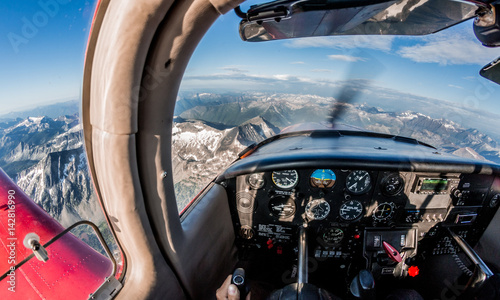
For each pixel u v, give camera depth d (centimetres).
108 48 23
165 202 35
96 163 29
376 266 75
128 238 34
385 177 69
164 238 38
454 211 74
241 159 77
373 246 75
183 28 23
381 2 25
